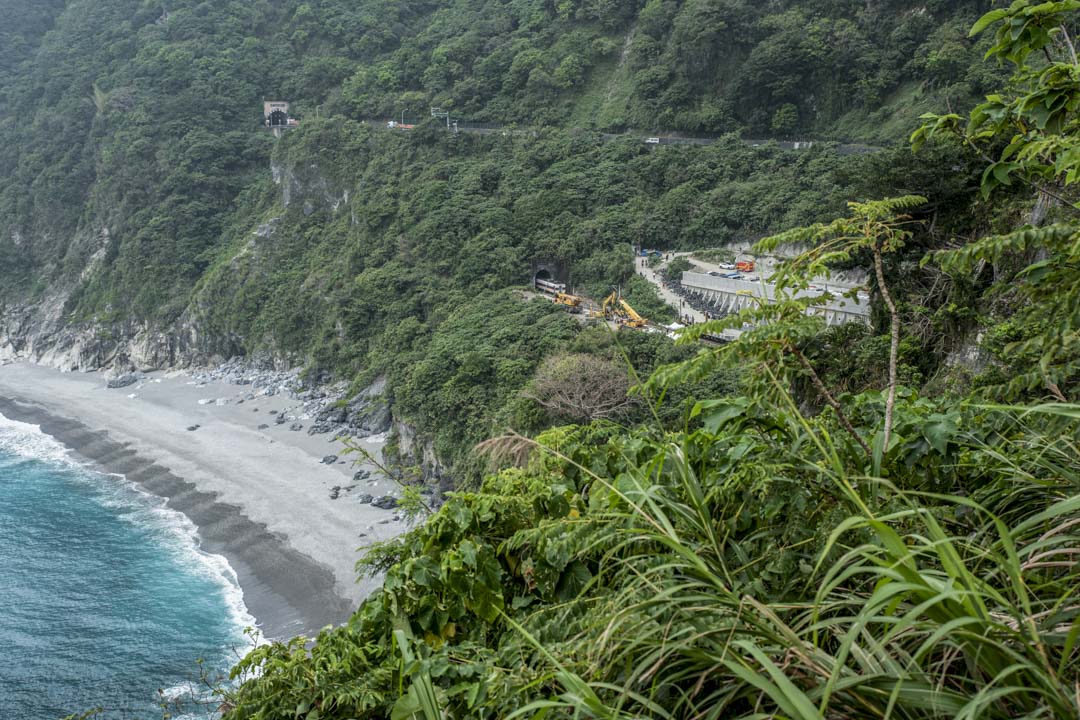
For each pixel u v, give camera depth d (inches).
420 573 179.0
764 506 151.3
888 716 86.2
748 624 112.6
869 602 92.1
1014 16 185.9
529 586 180.7
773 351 161.6
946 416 160.6
